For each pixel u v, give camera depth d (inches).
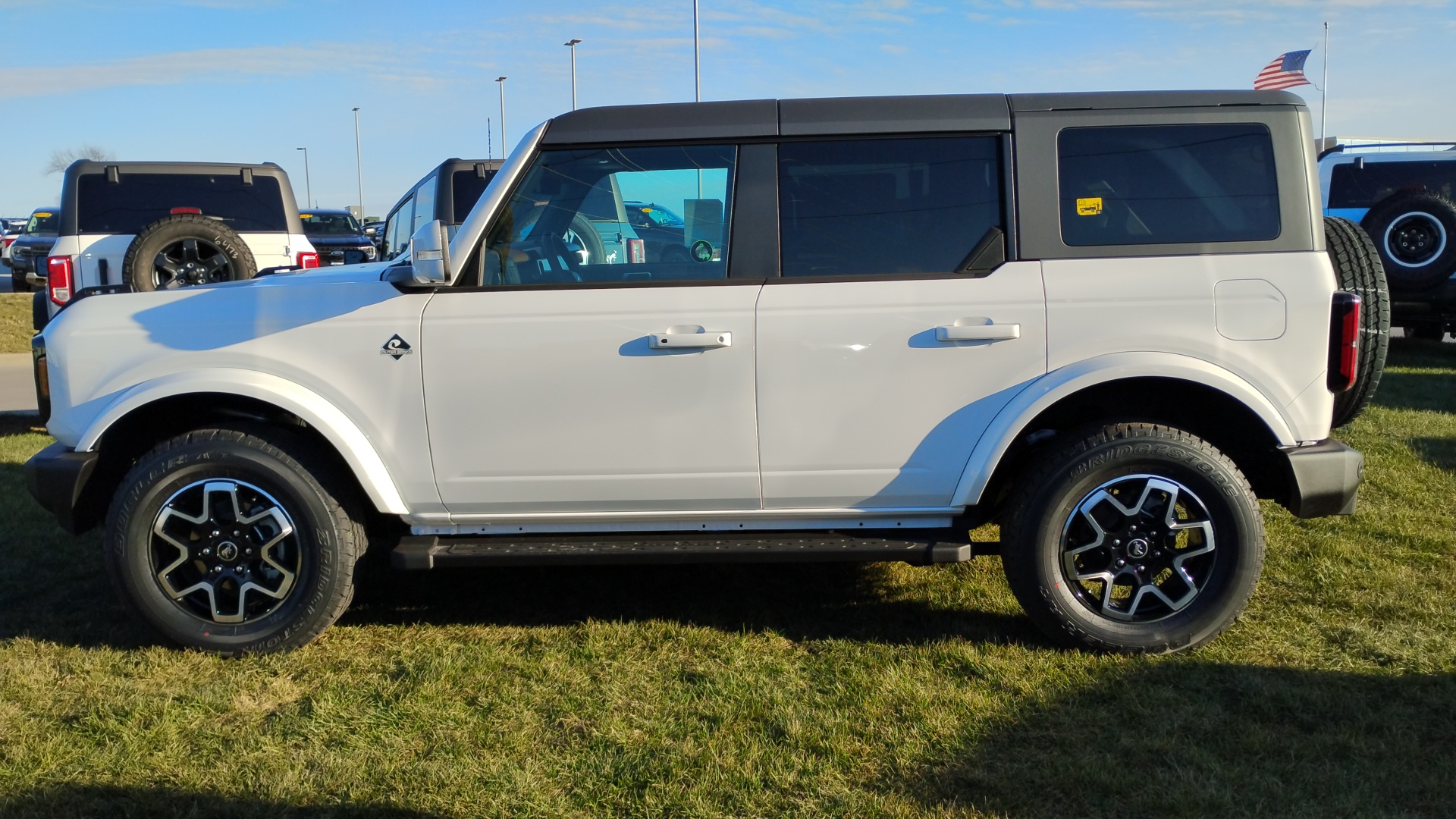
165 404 154.2
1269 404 141.3
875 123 144.7
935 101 146.6
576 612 168.1
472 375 144.5
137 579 146.9
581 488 146.9
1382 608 158.6
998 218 143.9
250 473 145.9
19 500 235.1
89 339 148.0
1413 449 250.5
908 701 132.3
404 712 131.5
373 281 149.6
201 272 311.1
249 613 151.3
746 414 144.1
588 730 126.6
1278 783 111.0
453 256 146.3
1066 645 147.0
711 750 120.3
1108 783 111.4
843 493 146.9
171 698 135.0
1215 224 142.9
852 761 118.3
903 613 164.2
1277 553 184.4
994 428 142.5
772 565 190.4
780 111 146.4
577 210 147.3
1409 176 433.1
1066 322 141.2
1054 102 145.6
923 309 142.1
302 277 169.6
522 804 110.6
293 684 141.2
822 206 145.3
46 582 183.2
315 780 115.8
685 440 144.7
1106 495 143.1
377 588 181.0
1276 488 153.4
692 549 145.6
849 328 142.3
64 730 127.7
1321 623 154.0
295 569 150.0
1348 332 140.5
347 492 152.0
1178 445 141.4
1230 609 143.5
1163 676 137.9
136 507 145.3
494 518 150.0
